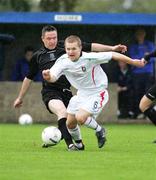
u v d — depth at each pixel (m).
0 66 82.56
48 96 44.38
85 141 51.94
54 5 103.31
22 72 81.25
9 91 80.81
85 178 30.86
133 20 81.75
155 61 83.38
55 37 45.03
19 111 80.88
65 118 42.62
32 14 81.06
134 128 72.56
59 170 33.56
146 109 53.50
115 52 41.97
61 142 49.56
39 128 69.81
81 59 41.03
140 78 81.19
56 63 41.47
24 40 86.69
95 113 41.66
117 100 81.81
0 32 86.06
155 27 85.69
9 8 105.69
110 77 86.44
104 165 35.53
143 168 34.53
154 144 49.31
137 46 79.81
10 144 48.41
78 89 41.97
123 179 30.62
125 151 43.06
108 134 61.53
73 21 81.19
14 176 31.53
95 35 87.00
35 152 41.84
